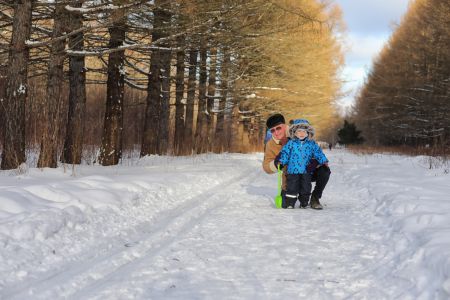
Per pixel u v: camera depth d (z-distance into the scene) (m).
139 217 5.89
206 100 24.20
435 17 30.06
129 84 17.94
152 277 3.45
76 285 3.27
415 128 37.84
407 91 37.50
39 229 4.26
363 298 3.03
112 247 4.42
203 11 10.88
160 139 18.34
